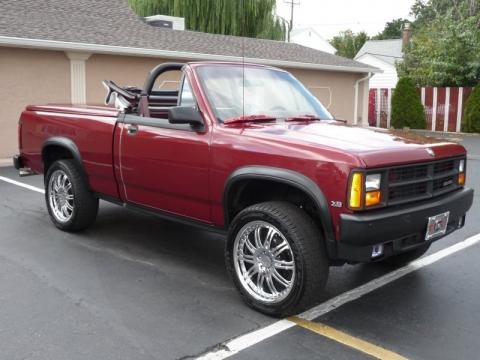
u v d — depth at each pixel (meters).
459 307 4.16
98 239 5.79
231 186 4.11
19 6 13.13
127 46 12.83
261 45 18.64
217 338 3.58
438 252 5.54
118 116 5.19
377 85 43.03
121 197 5.29
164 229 6.23
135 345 3.47
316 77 18.64
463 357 3.38
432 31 26.03
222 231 4.41
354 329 3.76
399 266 5.09
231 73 4.89
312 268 3.68
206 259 5.22
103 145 5.28
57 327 3.71
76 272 4.78
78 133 5.59
